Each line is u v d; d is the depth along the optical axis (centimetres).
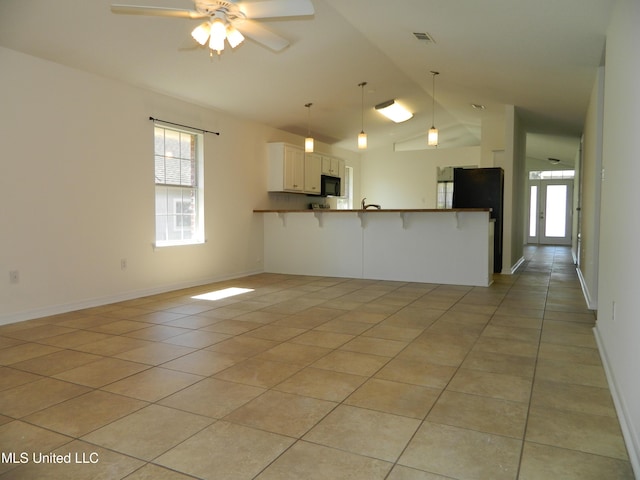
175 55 466
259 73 548
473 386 261
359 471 176
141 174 516
